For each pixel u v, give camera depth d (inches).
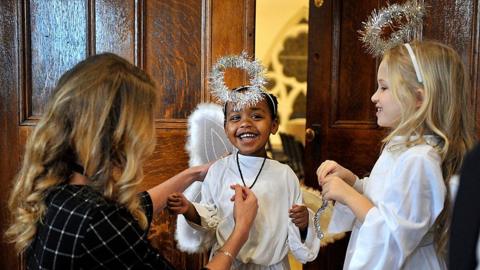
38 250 38.5
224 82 60.2
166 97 69.0
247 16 68.2
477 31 68.0
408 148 46.0
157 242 69.8
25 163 40.0
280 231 52.2
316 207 59.3
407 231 42.9
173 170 69.4
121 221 38.2
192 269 70.4
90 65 39.6
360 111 84.7
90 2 67.9
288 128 227.1
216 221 53.3
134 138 38.6
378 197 46.6
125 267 38.4
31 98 68.9
